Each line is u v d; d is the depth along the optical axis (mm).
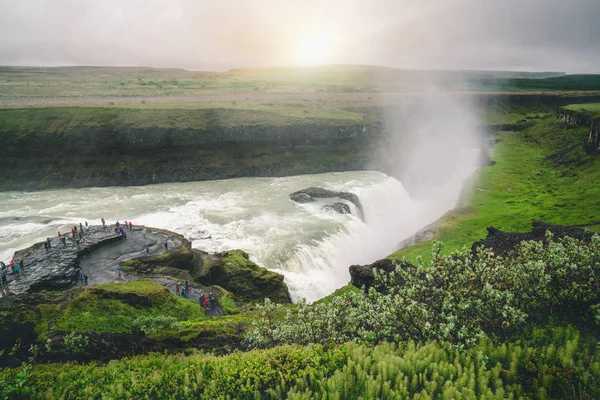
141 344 25578
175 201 89000
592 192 74625
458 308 20422
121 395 18109
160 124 119875
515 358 18391
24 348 25391
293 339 23219
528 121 162875
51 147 110375
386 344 20750
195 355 22734
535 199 77875
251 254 61062
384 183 107375
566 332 19719
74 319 28703
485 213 71688
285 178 116750
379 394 18016
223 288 51031
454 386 17641
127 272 48000
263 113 139500
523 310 21578
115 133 114312
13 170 106062
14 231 67438
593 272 20922
